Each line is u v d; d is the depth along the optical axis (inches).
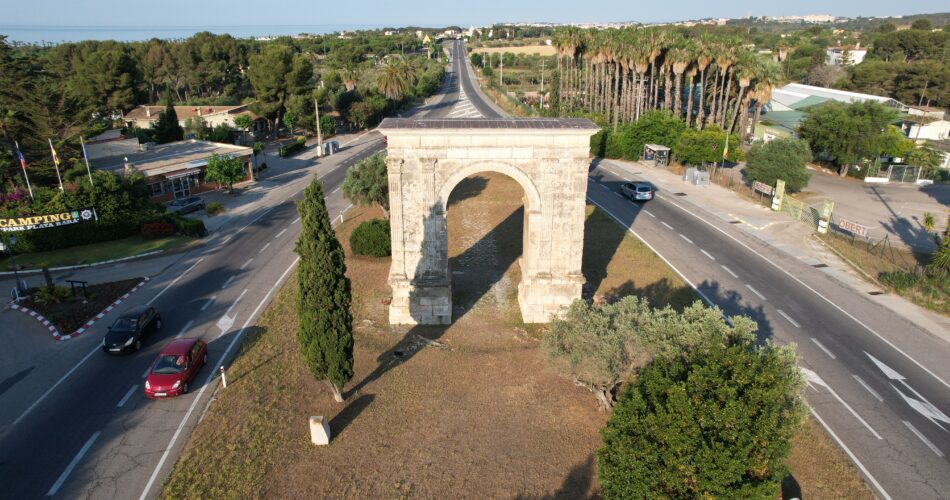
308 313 908.6
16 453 868.6
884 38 5782.5
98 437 903.7
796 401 731.4
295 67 3673.7
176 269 1596.9
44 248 1726.1
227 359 1127.0
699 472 647.1
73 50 5034.5
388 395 1007.0
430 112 4596.5
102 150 2415.1
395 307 1250.0
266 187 2536.9
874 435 913.5
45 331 1249.4
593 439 892.6
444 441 890.7
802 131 2785.4
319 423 866.1
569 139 1127.6
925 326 1263.5
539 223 1189.7
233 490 788.6
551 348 905.5
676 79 2982.3
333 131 3873.0
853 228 1877.5
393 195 1163.9
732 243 1780.3
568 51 3582.7
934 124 3166.8
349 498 777.6
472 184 2486.5
